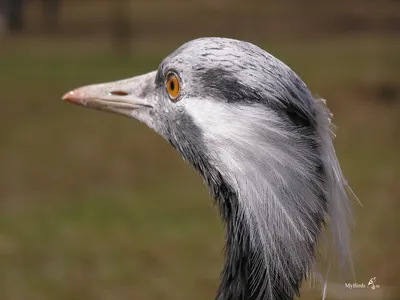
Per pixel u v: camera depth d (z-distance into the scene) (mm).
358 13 44656
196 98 5340
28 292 11109
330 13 45750
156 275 11672
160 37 41031
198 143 5371
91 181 16812
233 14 47844
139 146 19922
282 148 4879
